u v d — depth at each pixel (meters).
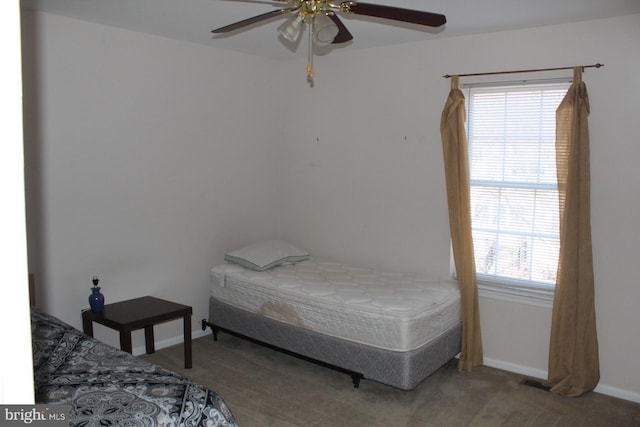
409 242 3.98
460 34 3.51
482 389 3.26
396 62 3.92
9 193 0.57
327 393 3.19
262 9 3.02
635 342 3.08
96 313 3.34
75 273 3.43
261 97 4.59
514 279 3.57
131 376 2.10
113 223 3.60
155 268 3.89
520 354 3.50
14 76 0.56
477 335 3.56
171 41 3.83
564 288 3.13
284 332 3.54
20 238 0.58
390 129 4.00
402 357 3.00
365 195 4.21
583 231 3.07
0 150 0.56
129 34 3.57
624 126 3.03
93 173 3.46
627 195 3.05
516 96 3.46
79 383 2.02
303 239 4.70
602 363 3.19
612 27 3.02
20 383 0.60
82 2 2.92
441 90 3.71
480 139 3.63
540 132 3.39
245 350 3.90
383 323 3.04
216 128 4.23
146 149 3.75
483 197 3.66
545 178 3.40
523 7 2.83
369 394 3.19
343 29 2.36
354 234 4.32
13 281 0.58
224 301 3.97
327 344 3.31
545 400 3.11
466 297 3.51
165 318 3.35
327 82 4.37
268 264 3.92
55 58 3.22
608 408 3.01
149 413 1.81
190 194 4.08
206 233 4.23
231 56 4.28
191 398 1.94
